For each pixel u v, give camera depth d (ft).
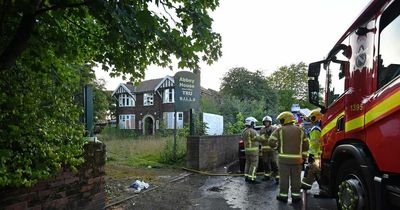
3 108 12.75
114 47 14.57
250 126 33.06
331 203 23.97
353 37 17.51
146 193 25.73
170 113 140.77
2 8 11.57
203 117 48.75
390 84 13.53
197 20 13.76
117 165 39.06
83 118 20.39
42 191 15.11
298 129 24.91
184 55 14.02
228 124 62.64
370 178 14.43
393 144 13.10
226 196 25.91
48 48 13.87
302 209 22.36
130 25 12.53
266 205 23.43
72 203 17.03
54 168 14.40
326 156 20.40
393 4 14.14
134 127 153.69
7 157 12.27
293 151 24.57
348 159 17.49
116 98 161.07
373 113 14.61
